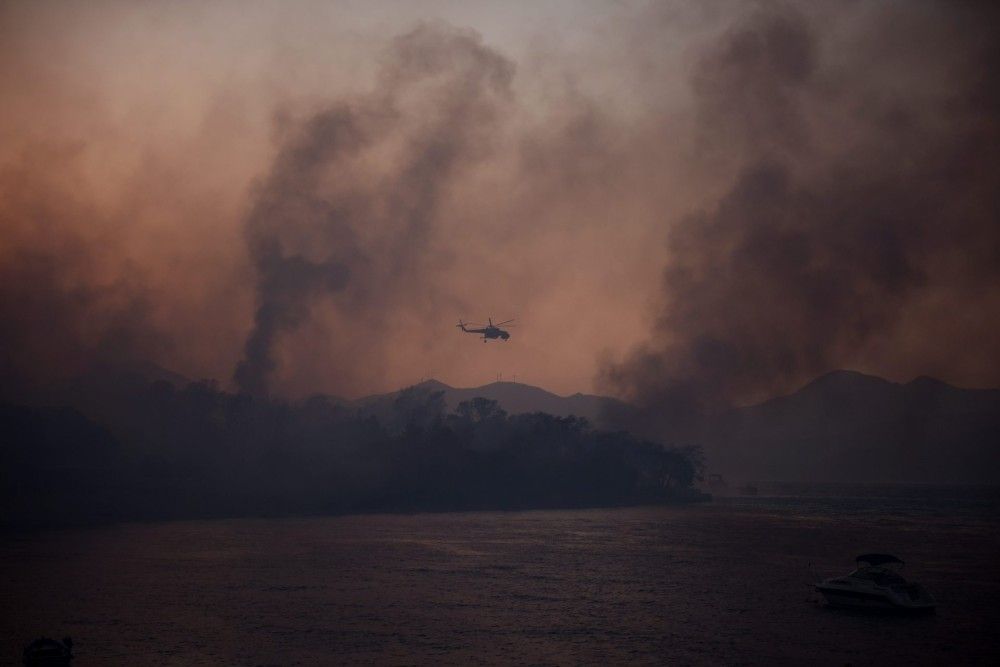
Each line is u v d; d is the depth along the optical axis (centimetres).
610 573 11162
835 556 13188
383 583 10250
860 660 6850
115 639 7350
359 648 7075
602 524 19938
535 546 14512
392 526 19038
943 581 10675
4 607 8700
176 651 6956
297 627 7806
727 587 10069
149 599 9131
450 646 7162
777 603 9075
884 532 17775
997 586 10275
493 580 10506
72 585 10050
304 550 13812
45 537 16150
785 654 7006
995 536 16762
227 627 7794
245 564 11981
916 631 7806
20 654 6894
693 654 6981
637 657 6888
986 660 6875
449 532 17412
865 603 8694
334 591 9656
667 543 15162
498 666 6594
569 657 6862
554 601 9106
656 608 8762
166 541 15312
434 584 10188
